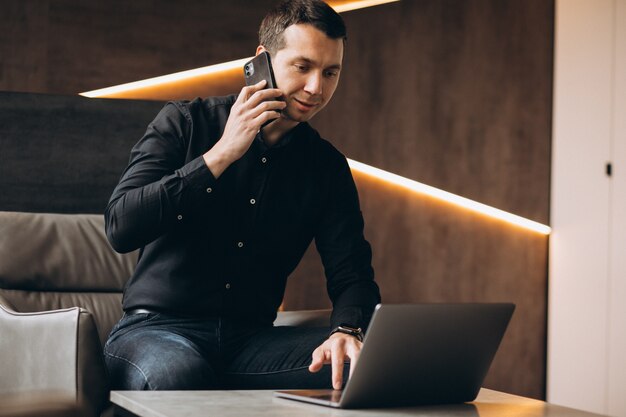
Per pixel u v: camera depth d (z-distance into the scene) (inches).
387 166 162.9
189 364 67.4
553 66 171.0
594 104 171.0
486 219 167.8
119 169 117.0
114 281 98.8
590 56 171.0
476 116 167.0
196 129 80.0
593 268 171.0
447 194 165.5
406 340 52.1
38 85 141.3
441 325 53.1
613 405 169.6
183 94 149.0
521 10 169.5
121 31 145.6
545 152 170.4
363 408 53.5
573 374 170.2
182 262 77.7
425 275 164.6
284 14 74.2
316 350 66.0
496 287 167.9
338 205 84.8
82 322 69.8
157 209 71.4
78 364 69.3
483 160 167.3
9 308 78.2
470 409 55.6
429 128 164.7
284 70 73.8
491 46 167.9
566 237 170.7
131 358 70.6
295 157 82.6
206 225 78.3
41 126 115.0
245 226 79.9
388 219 163.2
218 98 82.9
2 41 139.7
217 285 78.4
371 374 52.2
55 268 96.2
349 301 79.1
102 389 70.3
